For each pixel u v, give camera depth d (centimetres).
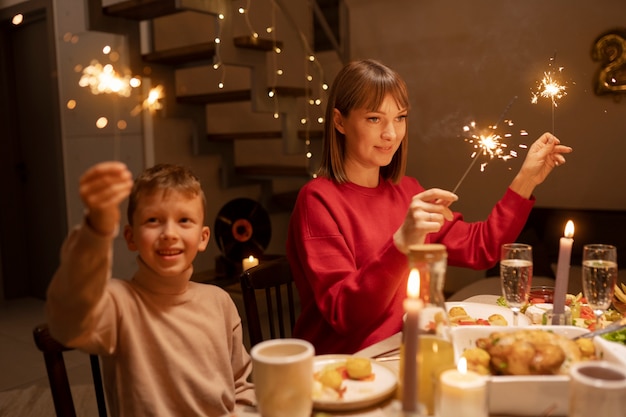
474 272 384
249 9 440
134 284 121
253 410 94
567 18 325
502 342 90
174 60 371
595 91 320
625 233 303
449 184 383
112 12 352
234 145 427
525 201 151
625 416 71
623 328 104
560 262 116
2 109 464
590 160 328
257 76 350
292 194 455
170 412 114
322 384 93
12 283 473
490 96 359
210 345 123
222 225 363
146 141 384
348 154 154
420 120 392
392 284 120
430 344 85
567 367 88
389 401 92
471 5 361
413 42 390
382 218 153
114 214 84
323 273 133
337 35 440
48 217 456
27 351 346
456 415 75
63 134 431
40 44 439
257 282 155
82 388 283
